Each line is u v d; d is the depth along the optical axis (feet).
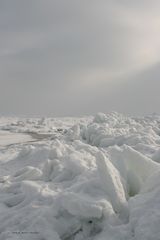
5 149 58.39
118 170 20.59
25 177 27.66
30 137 98.68
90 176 23.15
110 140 50.03
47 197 20.16
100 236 14.74
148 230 13.17
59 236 15.57
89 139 62.03
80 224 15.94
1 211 20.07
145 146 37.47
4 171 34.24
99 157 18.66
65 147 36.81
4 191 25.05
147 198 15.58
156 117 115.55
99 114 97.19
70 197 16.74
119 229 14.49
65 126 168.86
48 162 29.17
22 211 18.75
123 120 96.84
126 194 18.48
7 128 140.26
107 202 16.39
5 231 16.47
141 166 19.70
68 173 26.35
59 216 16.67
